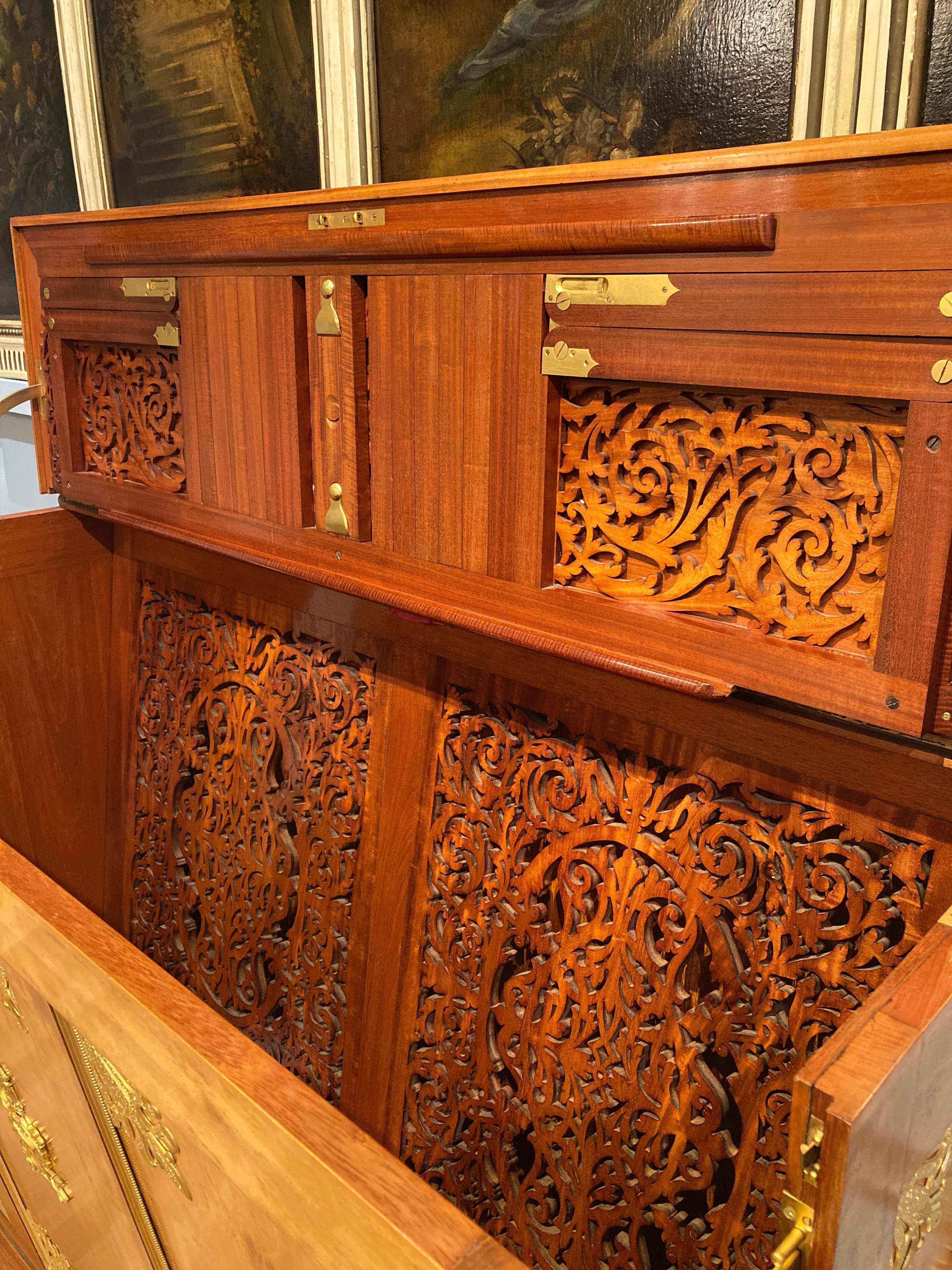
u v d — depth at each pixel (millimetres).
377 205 867
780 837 853
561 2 1151
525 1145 1201
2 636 1503
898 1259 589
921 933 775
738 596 750
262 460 1070
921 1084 531
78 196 1989
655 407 755
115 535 1595
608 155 1164
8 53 2031
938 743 674
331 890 1306
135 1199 880
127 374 1258
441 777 1137
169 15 1640
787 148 623
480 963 1119
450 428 874
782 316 647
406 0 1300
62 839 1650
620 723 951
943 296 577
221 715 1466
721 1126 960
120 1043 720
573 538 838
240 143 1611
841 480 675
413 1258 500
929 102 927
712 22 1037
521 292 786
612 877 985
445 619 911
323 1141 559
